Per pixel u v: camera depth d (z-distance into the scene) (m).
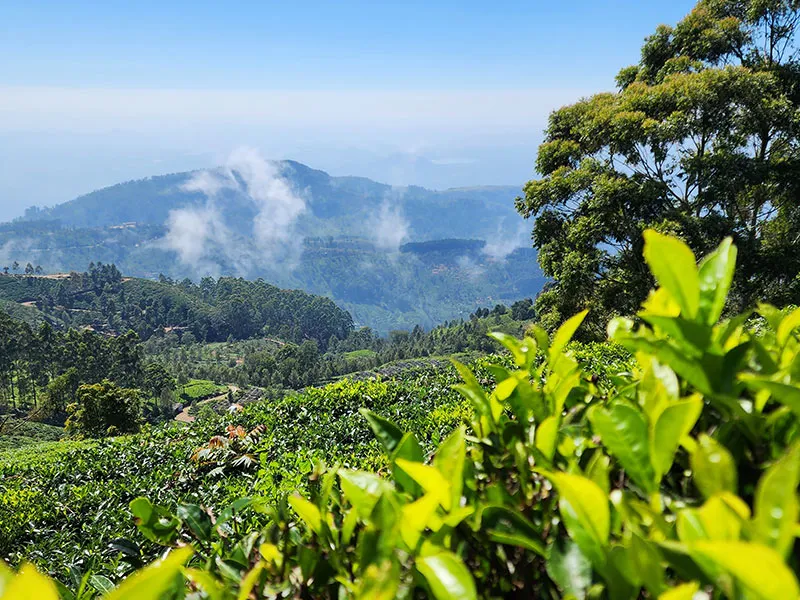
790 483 0.56
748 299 20.98
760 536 0.56
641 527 0.79
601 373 4.11
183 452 11.29
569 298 22.62
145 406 98.25
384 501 0.85
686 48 25.00
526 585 0.90
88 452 13.02
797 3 21.69
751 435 0.92
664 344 0.98
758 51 24.05
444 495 0.93
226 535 1.53
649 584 0.64
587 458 1.11
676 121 20.64
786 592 0.43
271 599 0.99
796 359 1.00
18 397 98.38
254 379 135.62
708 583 0.62
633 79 27.94
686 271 0.99
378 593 0.62
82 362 98.88
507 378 1.34
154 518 1.37
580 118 24.58
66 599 1.15
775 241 21.41
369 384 12.06
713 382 0.97
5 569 0.49
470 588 0.68
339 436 9.93
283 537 1.13
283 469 7.11
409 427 8.35
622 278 22.08
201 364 159.25
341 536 1.07
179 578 0.82
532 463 1.09
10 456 24.33
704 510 0.60
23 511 10.01
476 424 1.33
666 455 0.82
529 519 1.01
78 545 8.45
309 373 136.00
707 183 21.48
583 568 0.79
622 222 21.45
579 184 22.28
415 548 0.85
